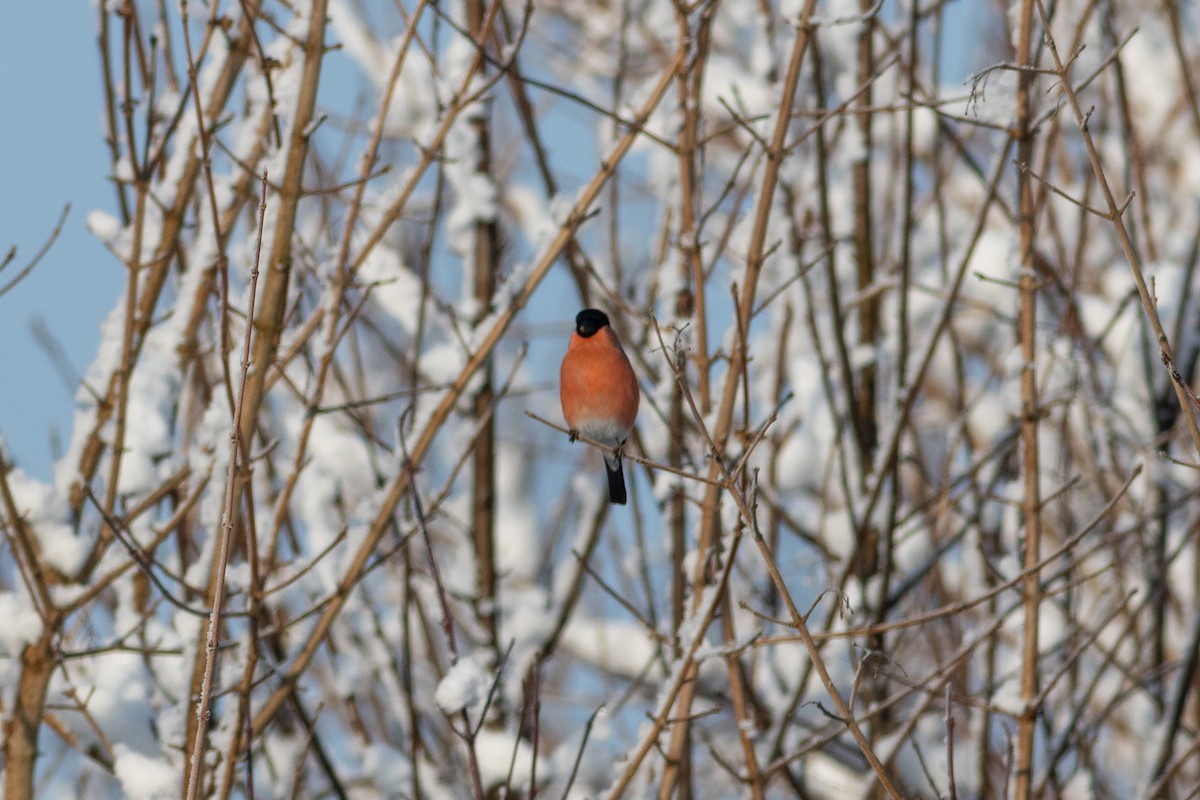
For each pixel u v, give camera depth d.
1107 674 11.83
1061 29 12.91
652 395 11.02
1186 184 14.80
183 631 9.02
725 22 16.56
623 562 11.12
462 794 10.82
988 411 14.69
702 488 9.47
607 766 10.80
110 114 9.15
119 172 9.10
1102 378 12.48
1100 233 14.38
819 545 11.25
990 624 9.88
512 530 14.62
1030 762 8.31
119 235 9.33
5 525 8.52
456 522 11.97
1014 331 10.89
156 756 9.43
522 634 12.13
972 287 15.12
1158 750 9.73
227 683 8.30
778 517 11.27
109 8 9.05
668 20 11.12
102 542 9.28
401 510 10.54
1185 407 6.09
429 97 13.95
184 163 9.52
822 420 12.02
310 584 10.74
